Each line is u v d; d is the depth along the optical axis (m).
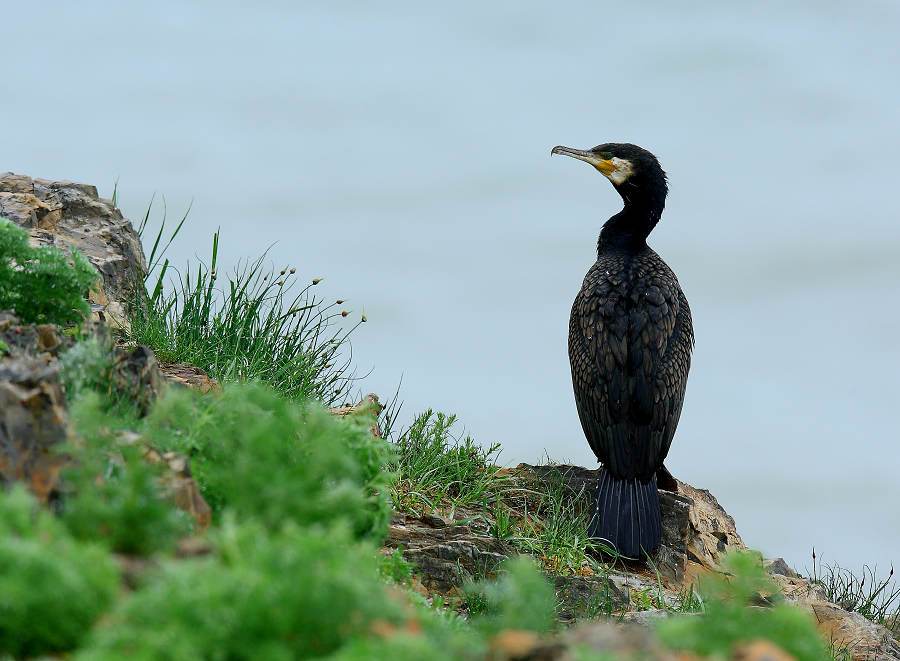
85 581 6.66
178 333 17.86
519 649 6.70
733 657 6.66
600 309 19.00
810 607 16.22
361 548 8.03
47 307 12.19
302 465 8.86
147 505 7.62
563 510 17.83
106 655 6.05
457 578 14.52
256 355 17.78
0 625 6.35
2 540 6.53
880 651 15.45
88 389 10.21
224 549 7.15
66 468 8.47
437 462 17.20
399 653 6.03
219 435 9.62
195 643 6.20
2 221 12.27
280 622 6.36
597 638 6.68
